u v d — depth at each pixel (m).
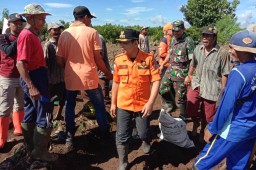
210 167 3.13
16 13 4.30
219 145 3.02
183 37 5.32
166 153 4.52
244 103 2.86
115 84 3.98
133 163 4.29
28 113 4.16
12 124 5.53
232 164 3.19
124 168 3.99
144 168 4.17
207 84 4.42
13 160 4.08
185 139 4.63
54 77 5.21
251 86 2.80
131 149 4.68
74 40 4.21
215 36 4.28
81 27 4.27
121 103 3.88
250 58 2.86
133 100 3.84
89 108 5.66
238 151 3.10
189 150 4.66
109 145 4.85
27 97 4.08
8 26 4.64
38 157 3.98
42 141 3.92
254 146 3.21
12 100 4.55
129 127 3.95
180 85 5.39
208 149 3.12
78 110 6.37
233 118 2.94
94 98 4.48
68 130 4.54
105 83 6.61
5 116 4.52
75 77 4.27
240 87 2.77
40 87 3.78
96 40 4.32
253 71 2.78
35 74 3.74
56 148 4.54
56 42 5.16
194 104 4.75
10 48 4.23
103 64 4.53
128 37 3.57
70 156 4.44
